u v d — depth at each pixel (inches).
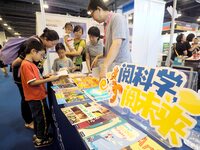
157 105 25.5
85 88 54.1
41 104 63.4
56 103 44.4
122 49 51.0
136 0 122.2
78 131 27.1
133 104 30.3
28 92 60.6
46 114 66.7
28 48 58.3
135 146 23.0
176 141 22.2
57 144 64.5
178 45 129.2
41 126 66.7
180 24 255.3
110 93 37.6
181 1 242.1
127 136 25.5
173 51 134.6
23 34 886.4
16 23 495.5
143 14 128.7
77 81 64.0
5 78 238.5
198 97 20.6
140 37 133.0
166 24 243.8
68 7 263.1
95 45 87.4
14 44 72.1
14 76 73.3
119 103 34.2
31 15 358.0
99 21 53.3
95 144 23.5
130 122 30.2
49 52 124.1
